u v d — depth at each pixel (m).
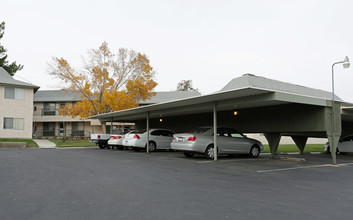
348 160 13.72
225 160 12.51
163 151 18.39
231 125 15.71
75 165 10.30
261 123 14.05
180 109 14.96
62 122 40.12
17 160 11.83
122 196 5.64
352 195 5.93
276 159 13.27
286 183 7.19
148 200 5.35
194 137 12.53
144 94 28.78
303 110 12.38
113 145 19.39
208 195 5.79
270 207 4.95
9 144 21.62
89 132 39.88
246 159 13.13
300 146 18.17
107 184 6.82
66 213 4.53
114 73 29.28
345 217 4.45
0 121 27.38
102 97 28.88
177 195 5.77
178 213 4.57
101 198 5.48
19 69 40.53
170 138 18.03
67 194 5.79
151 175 8.16
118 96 26.30
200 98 12.11
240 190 6.29
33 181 7.17
